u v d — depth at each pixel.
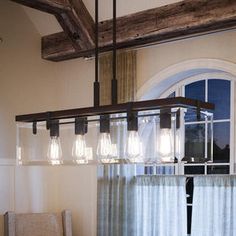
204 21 4.36
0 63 5.38
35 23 5.77
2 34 5.42
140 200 4.97
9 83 5.46
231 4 4.18
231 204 4.28
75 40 5.34
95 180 5.43
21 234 5.00
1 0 5.44
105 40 5.16
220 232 4.33
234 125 4.67
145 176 4.95
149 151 2.88
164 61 5.01
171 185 4.75
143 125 2.89
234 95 4.70
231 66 4.48
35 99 5.76
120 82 5.23
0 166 5.25
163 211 4.79
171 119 2.80
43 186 5.66
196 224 4.49
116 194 5.05
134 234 4.93
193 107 2.72
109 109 2.89
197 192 4.52
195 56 4.77
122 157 2.99
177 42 4.91
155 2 4.72
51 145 3.22
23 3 4.72
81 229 5.51
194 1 4.45
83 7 5.21
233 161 4.64
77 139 3.14
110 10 5.07
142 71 5.18
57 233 5.26
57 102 6.02
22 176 5.46
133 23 4.93
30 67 5.72
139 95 5.17
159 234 4.79
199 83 5.00
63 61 5.99
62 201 5.75
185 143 2.80
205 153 2.92
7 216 4.93
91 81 5.67
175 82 5.14
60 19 5.23
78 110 3.03
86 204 5.49
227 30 4.53
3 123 5.36
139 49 5.21
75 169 5.64
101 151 3.03
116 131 3.03
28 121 3.30
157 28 4.72
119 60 5.27
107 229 5.09
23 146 3.35
